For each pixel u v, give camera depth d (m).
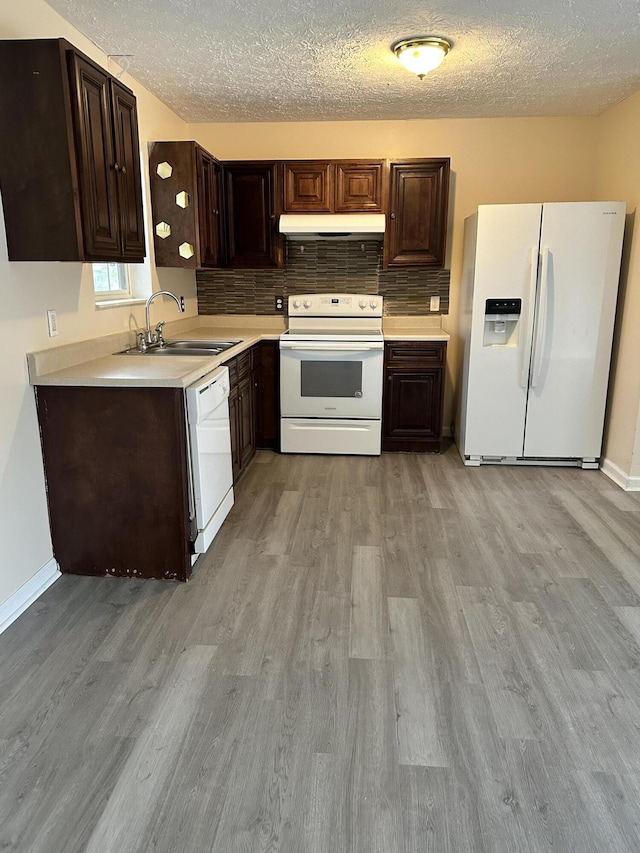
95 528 2.59
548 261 3.75
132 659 2.06
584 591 2.50
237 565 2.73
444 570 2.68
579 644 2.14
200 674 1.98
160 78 3.45
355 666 2.02
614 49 3.03
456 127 4.44
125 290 3.62
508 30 2.80
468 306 4.13
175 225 3.72
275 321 4.82
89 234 2.29
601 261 3.74
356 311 4.63
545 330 3.84
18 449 2.35
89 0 2.47
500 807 1.48
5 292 2.24
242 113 4.24
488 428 4.08
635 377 3.63
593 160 4.42
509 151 4.45
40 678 1.96
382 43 2.95
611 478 3.91
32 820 1.44
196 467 2.58
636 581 2.58
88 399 2.46
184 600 2.44
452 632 2.21
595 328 3.84
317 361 4.23
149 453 2.49
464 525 3.17
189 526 2.60
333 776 1.57
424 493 3.64
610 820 1.44
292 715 1.79
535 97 3.86
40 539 2.53
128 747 1.67
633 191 3.71
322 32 2.81
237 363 3.62
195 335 4.23
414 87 3.64
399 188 4.23
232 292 4.82
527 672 1.99
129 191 2.68
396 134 4.48
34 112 2.15
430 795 1.51
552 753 1.65
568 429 4.02
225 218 4.35
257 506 3.42
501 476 3.95
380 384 4.24
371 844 1.38
